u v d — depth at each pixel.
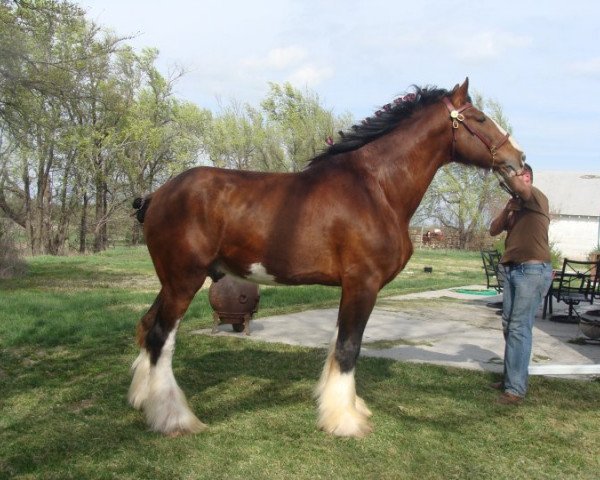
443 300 10.73
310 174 4.04
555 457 3.64
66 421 3.99
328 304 9.44
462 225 34.16
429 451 3.65
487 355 6.22
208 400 4.47
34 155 23.09
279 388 4.79
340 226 3.83
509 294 4.76
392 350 6.34
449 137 4.23
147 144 29.52
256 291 6.81
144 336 4.28
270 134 32.16
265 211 3.87
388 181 4.09
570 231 39.16
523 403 4.60
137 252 24.88
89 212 31.03
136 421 4.01
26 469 3.28
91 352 5.88
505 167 4.25
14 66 12.88
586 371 5.07
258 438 3.77
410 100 4.25
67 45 18.05
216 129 32.75
